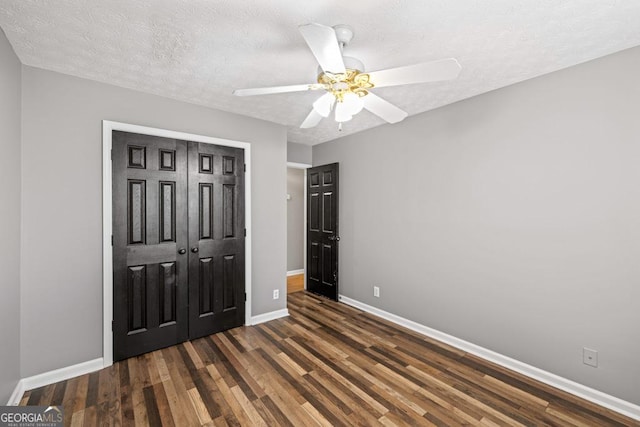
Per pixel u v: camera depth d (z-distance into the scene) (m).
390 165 3.42
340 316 3.54
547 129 2.21
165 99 2.70
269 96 2.70
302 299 4.23
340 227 4.13
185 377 2.24
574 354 2.10
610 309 1.95
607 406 1.95
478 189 2.62
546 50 1.91
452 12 1.55
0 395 1.74
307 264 4.72
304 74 2.28
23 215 2.07
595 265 2.01
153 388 2.10
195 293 2.87
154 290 2.63
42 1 1.48
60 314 2.21
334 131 3.81
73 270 2.26
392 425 1.77
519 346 2.37
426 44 1.85
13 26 1.68
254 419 1.81
